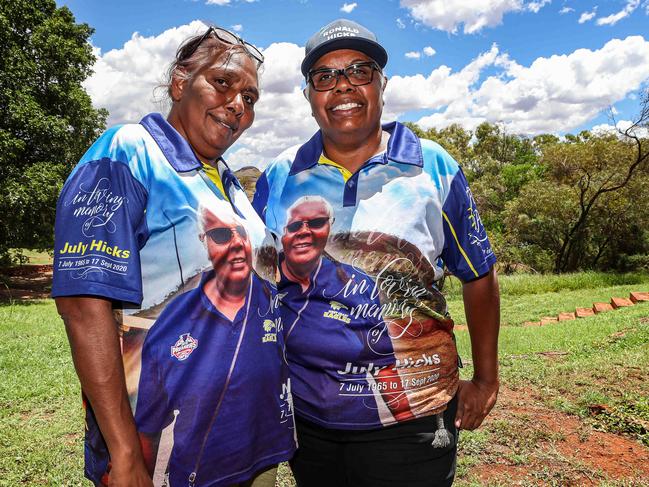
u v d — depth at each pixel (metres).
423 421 1.97
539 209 25.59
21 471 4.16
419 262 1.97
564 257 26.33
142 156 1.58
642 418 4.87
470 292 2.19
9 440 4.76
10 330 9.80
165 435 1.55
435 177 2.04
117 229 1.49
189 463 1.58
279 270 2.06
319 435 2.01
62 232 1.48
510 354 7.94
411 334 1.96
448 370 2.05
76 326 1.46
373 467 1.96
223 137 1.77
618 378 6.01
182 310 1.58
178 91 1.80
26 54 19.23
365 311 1.94
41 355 7.84
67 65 20.89
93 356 1.46
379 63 2.06
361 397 1.93
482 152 59.62
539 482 3.87
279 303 2.06
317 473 2.07
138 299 1.51
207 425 1.60
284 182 2.13
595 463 4.12
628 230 24.55
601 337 8.42
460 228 2.10
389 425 1.93
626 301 12.52
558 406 5.28
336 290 1.96
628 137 24.06
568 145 26.33
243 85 1.78
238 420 1.66
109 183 1.51
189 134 1.78
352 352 1.92
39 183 17.64
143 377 1.54
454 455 2.09
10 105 17.69
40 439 4.79
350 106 2.00
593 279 19.83
